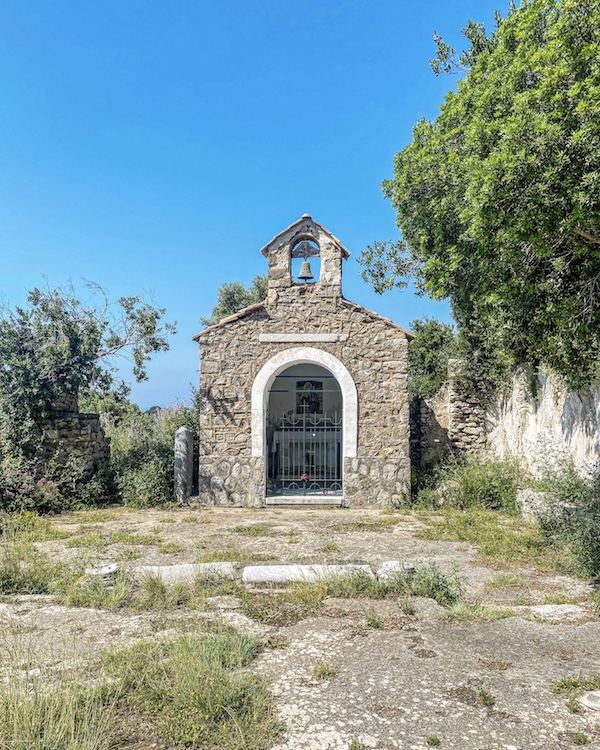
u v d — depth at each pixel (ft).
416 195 32.96
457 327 54.90
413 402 54.90
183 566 21.86
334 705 11.69
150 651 13.92
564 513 27.40
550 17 20.67
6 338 43.06
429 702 11.87
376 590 19.63
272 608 17.99
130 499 43.04
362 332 44.73
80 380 45.60
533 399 39.99
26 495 38.14
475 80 26.73
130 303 51.06
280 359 44.68
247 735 10.52
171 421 55.77
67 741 9.82
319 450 52.80
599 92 17.02
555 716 11.34
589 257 21.45
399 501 43.27
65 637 15.53
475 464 44.80
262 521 37.06
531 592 20.40
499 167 18.58
